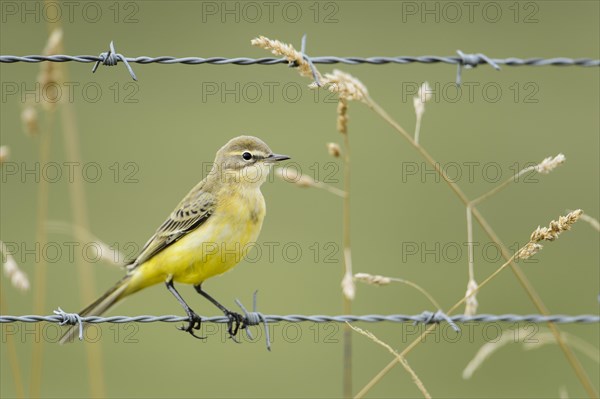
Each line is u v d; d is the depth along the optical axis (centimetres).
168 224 986
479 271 1722
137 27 2039
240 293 1644
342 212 1808
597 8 2216
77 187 1107
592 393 858
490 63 872
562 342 870
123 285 998
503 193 1836
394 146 1930
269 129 1931
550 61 876
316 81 839
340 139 1916
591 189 1844
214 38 2070
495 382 1572
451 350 1602
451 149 1908
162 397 1555
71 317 813
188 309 976
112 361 1593
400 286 1672
